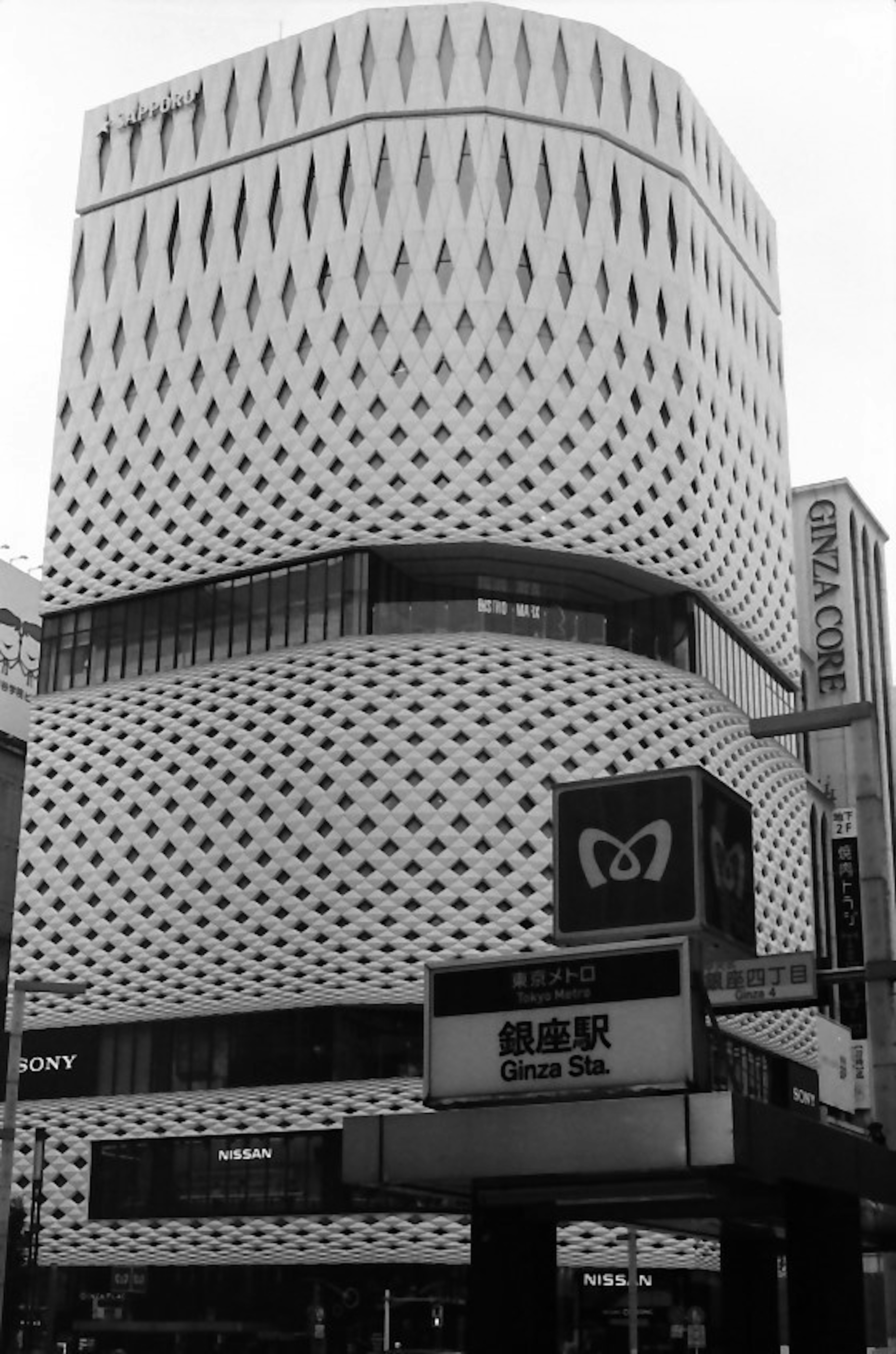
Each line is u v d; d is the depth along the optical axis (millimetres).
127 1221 85500
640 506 91375
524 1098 33500
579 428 90125
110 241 100500
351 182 92875
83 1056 88438
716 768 91250
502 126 92938
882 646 143750
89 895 90500
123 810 90812
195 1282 83875
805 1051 99312
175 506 93938
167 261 98000
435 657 86250
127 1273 85000
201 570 92188
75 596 96188
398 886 83375
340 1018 83188
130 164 101062
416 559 89125
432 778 84438
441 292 90250
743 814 38594
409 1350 73875
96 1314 85000
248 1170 83688
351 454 89250
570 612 91250
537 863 83625
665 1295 80750
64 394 99562
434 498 87812
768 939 94812
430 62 93938
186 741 89875
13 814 118688
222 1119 84688
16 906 92500
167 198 99125
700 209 101062
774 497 107375
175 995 86688
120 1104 87000
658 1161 30266
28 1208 86062
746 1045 92812
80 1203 86688
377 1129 33375
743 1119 30078
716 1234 46531
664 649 92875
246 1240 83000
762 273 110812
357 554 88125
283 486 90688
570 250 92250
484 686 85875
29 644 124250
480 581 90312
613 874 36719
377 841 84062
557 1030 33625
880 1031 35188
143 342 97500
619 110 96375
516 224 91500
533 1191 34969
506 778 84750
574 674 87438
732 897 37125
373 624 87875
